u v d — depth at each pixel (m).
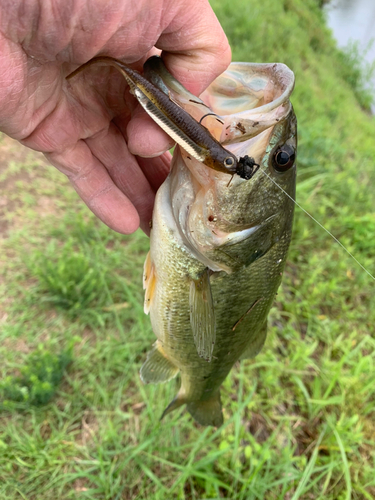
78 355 0.42
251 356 0.32
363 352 0.52
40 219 0.53
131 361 0.42
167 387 0.40
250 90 0.23
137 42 0.20
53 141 0.25
